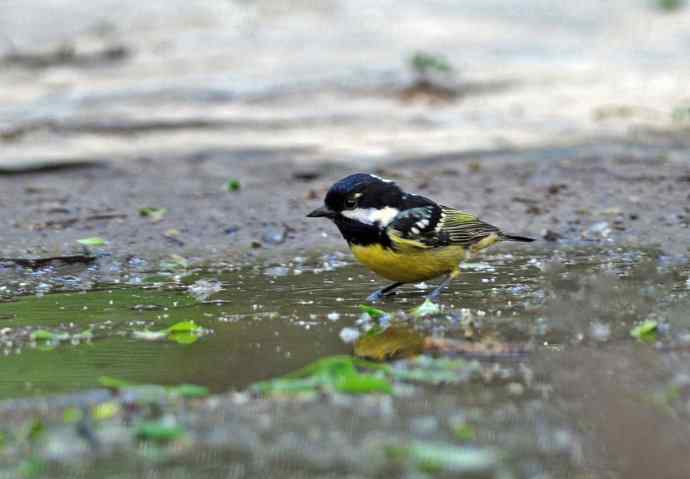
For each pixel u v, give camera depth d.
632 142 19.66
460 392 7.75
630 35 33.16
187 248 13.94
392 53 28.86
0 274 12.71
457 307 10.70
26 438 6.95
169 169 18.03
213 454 6.65
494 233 11.80
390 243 10.89
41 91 24.31
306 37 31.38
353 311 10.70
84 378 8.30
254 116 22.34
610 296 10.99
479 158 18.66
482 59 28.77
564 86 25.64
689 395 7.64
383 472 6.37
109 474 6.39
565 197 16.02
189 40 30.69
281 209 15.66
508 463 6.47
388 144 19.91
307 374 8.09
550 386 7.87
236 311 10.73
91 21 32.69
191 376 8.33
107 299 11.38
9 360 8.88
